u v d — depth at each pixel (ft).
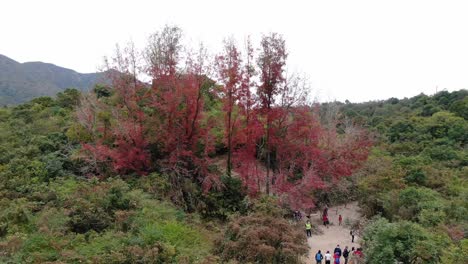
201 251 47.16
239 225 51.19
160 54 75.10
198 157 77.66
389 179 90.79
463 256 44.55
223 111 82.12
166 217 55.67
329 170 101.71
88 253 41.24
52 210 48.29
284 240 48.42
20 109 107.86
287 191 82.99
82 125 79.05
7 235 43.88
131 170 71.72
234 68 75.92
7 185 57.88
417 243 48.96
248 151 81.10
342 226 91.81
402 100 290.15
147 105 74.84
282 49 80.74
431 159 116.67
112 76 73.00
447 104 200.75
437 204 69.15
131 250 41.52
